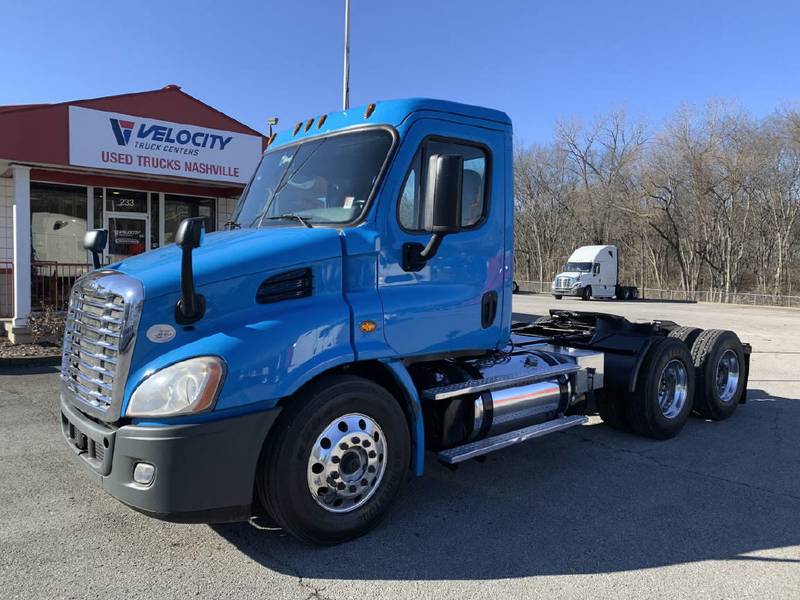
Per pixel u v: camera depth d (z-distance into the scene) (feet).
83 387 11.88
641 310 93.35
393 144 13.33
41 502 14.49
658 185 163.12
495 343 15.44
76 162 39.04
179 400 10.43
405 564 11.75
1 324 40.40
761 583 11.23
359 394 12.25
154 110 42.39
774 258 175.32
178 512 10.44
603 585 11.07
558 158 212.64
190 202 52.60
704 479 16.80
